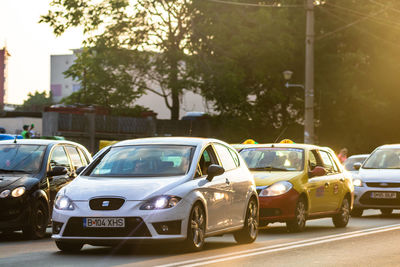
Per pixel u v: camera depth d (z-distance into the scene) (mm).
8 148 24953
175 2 87938
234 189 20188
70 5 85188
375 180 34438
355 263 16203
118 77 89750
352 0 95625
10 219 22656
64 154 25719
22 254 18312
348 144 98188
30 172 24078
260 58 90938
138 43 87062
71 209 17359
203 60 87375
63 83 173875
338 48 99625
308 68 58500
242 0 90625
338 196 28359
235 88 89562
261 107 97875
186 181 18016
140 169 18531
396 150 36875
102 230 17141
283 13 90000
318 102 95625
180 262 16047
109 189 17422
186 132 95562
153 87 148875
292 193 25281
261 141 97938
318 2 96812
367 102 94688
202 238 18281
